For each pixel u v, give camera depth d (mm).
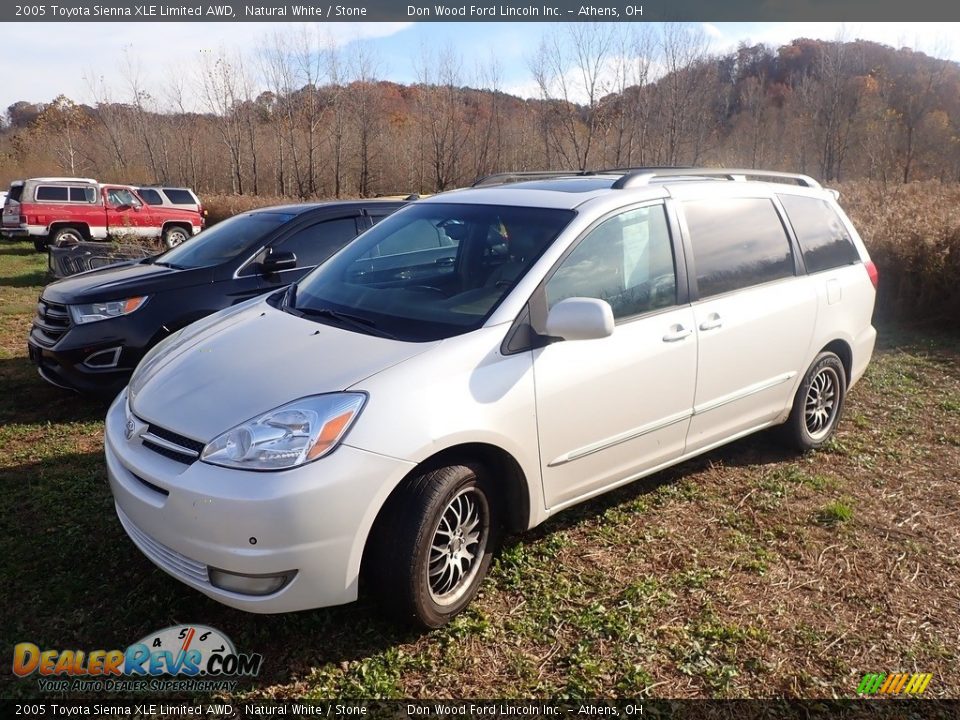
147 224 19812
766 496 4328
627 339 3586
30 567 3461
